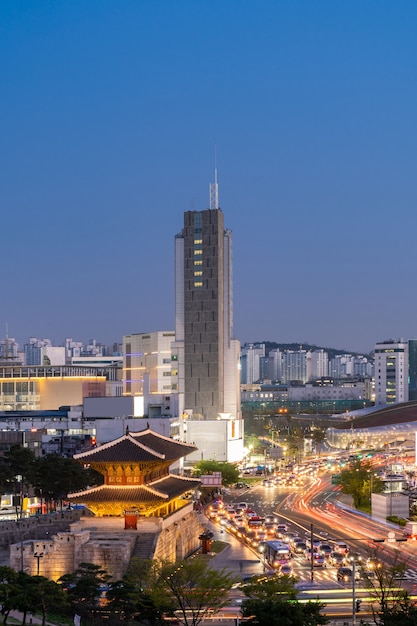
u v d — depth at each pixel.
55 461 197.00
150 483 156.25
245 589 104.44
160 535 143.00
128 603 108.25
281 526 189.38
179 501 176.50
